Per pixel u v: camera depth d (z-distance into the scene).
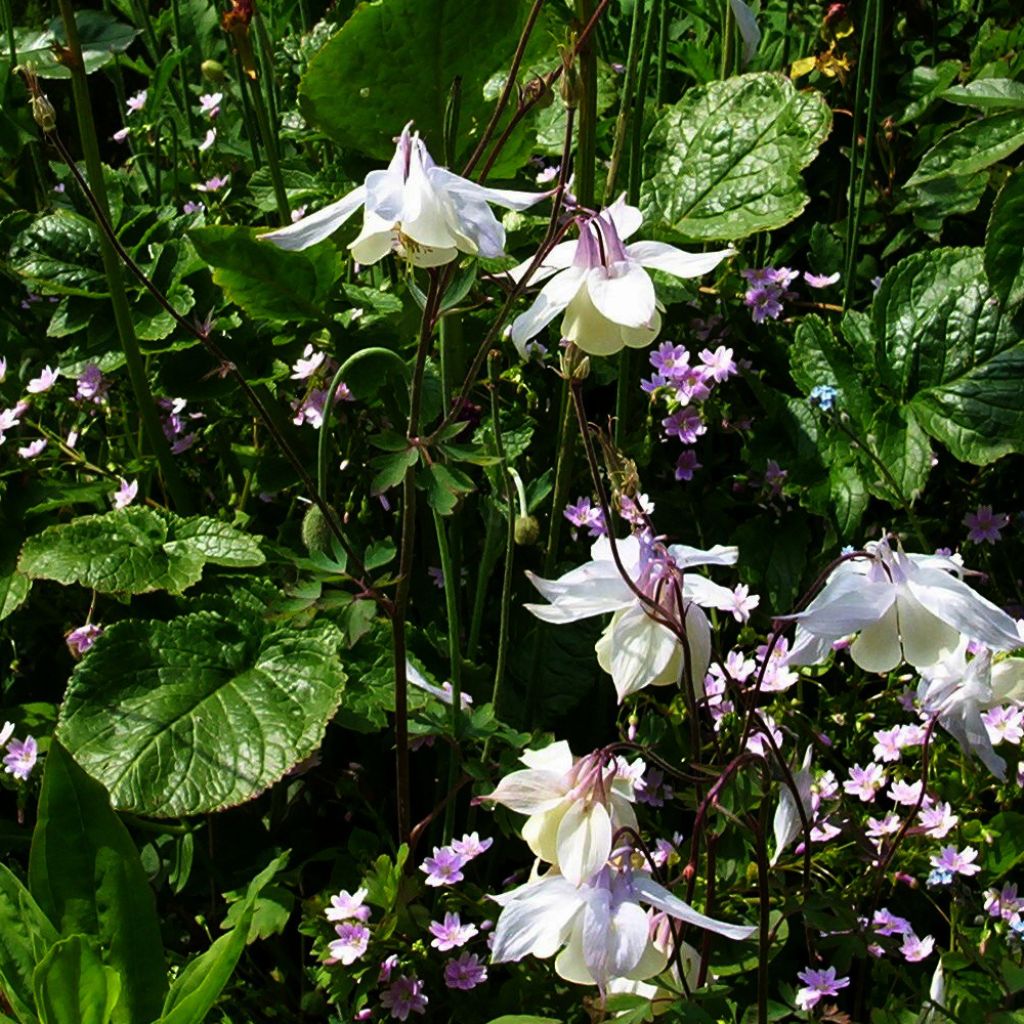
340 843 0.50
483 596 0.48
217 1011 0.44
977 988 0.39
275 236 0.33
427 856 0.48
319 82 0.50
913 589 0.32
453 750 0.44
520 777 0.30
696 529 0.55
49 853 0.38
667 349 0.53
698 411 0.54
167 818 0.48
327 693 0.45
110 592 0.47
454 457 0.38
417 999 0.41
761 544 0.54
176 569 0.48
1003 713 0.43
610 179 0.48
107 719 0.44
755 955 0.40
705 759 0.47
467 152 0.54
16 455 0.54
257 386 0.54
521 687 0.52
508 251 0.55
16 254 0.55
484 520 0.53
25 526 0.53
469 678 0.49
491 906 0.41
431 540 0.54
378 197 0.32
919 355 0.54
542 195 0.33
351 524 0.53
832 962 0.40
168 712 0.44
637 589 0.32
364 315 0.54
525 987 0.41
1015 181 0.50
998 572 0.54
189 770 0.43
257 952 0.47
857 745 0.47
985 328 0.53
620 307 0.32
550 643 0.52
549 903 0.30
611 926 0.30
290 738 0.44
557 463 0.48
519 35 0.50
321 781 0.50
